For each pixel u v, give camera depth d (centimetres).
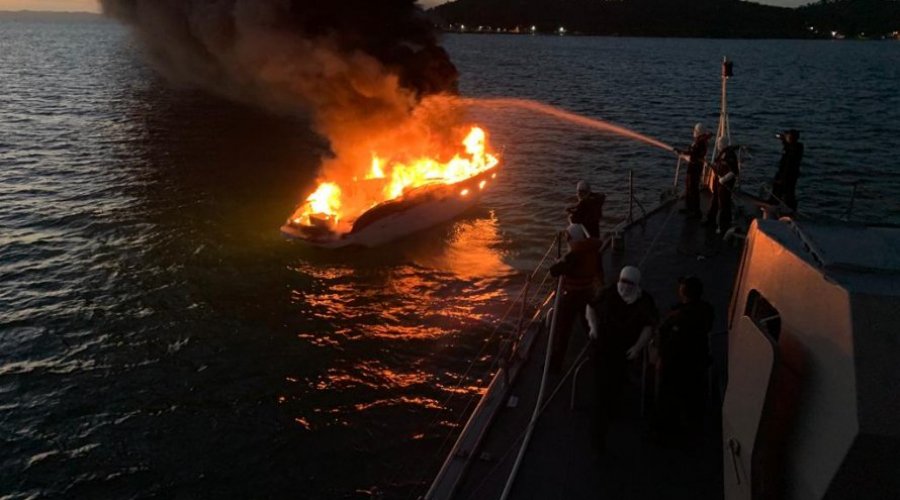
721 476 597
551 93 8519
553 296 953
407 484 1084
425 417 1263
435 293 1841
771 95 8194
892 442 326
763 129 5156
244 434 1218
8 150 3897
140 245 2233
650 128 5306
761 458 421
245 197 2931
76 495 1073
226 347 1535
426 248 2202
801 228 472
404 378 1400
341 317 1688
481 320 1664
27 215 2552
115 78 8919
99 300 1791
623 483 591
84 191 2961
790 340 414
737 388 465
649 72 13050
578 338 856
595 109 6681
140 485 1093
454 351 1509
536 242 2266
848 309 353
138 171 3450
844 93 8500
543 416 695
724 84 1320
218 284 1905
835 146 4247
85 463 1146
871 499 345
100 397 1337
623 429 668
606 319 584
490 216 2562
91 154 3884
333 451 1167
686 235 1243
